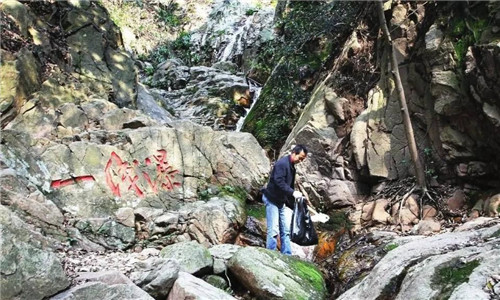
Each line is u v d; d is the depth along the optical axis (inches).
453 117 231.1
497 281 113.8
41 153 207.2
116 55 327.3
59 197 202.8
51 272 131.9
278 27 446.3
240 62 516.4
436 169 242.2
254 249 182.9
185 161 250.7
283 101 352.2
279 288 166.7
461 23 234.1
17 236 128.6
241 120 409.4
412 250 152.0
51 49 281.3
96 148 219.8
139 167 231.8
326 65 340.5
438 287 122.6
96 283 136.0
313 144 282.2
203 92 430.9
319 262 218.4
